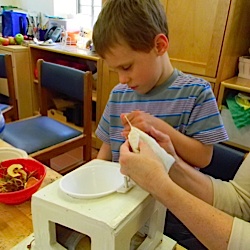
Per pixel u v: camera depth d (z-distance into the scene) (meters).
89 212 0.44
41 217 0.49
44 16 2.80
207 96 0.74
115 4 0.63
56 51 2.31
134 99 0.83
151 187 0.48
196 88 0.75
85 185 0.53
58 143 1.57
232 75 1.70
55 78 1.70
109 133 0.90
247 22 1.62
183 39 1.62
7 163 0.78
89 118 1.67
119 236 0.42
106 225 0.41
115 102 0.88
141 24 0.61
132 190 0.49
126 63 0.65
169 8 1.60
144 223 0.51
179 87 0.77
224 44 1.50
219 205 0.67
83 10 2.81
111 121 0.88
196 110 0.74
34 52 2.54
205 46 1.56
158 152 0.52
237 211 0.68
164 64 0.75
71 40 2.58
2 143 1.00
